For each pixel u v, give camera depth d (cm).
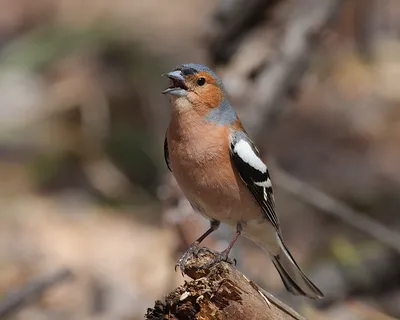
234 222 838
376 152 1658
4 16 1953
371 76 1931
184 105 802
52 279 1093
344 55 1839
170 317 684
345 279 1178
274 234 852
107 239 1341
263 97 1186
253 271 1212
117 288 1195
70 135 1580
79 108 1588
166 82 1590
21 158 1590
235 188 811
